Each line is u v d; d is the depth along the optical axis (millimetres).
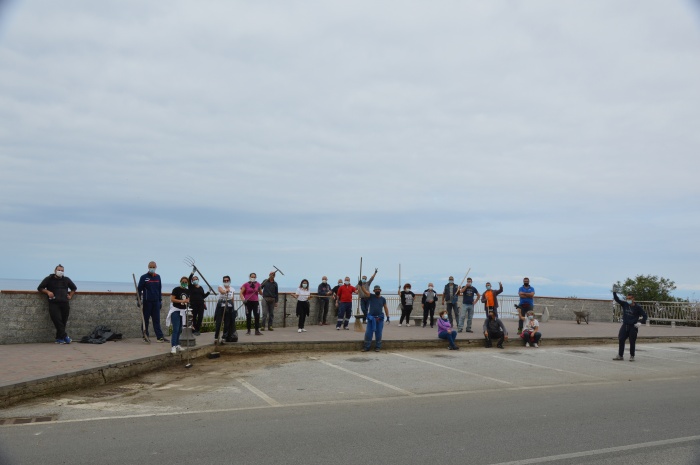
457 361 14477
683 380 12312
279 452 6305
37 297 14086
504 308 28797
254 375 11828
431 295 21859
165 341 14812
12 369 10148
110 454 6180
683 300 28969
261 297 19844
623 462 6129
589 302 29094
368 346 15922
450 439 6938
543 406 9078
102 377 10617
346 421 7852
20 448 6406
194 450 6355
